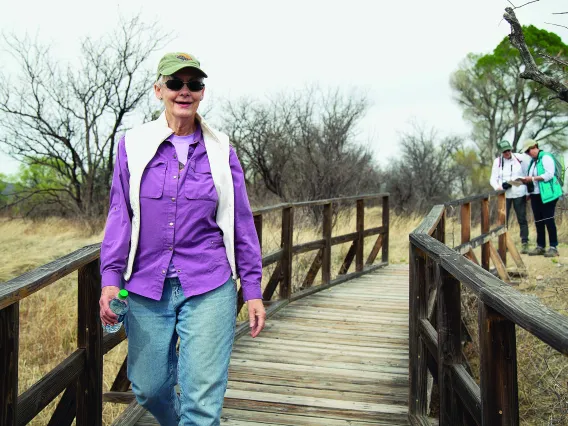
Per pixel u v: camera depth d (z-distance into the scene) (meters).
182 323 2.37
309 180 14.94
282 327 5.52
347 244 10.68
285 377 4.15
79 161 17.19
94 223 15.22
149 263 2.35
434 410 3.91
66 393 2.59
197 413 2.32
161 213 2.33
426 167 21.86
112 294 2.27
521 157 9.22
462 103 30.70
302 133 16.75
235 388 3.94
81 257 2.54
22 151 16.62
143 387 2.42
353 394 3.84
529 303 1.68
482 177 27.70
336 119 16.48
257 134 17.31
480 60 29.62
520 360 4.40
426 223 4.10
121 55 16.80
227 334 2.38
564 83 3.17
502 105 29.47
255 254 2.48
